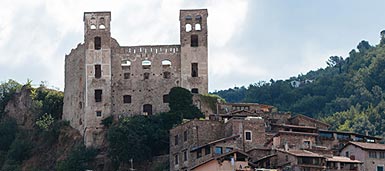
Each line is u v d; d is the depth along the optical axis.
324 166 191.12
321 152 199.75
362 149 198.50
